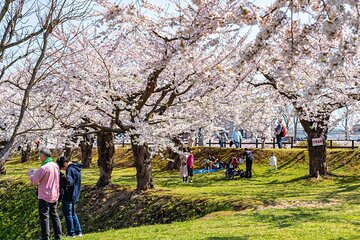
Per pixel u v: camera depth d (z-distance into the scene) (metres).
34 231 19.11
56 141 17.02
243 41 13.21
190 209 15.66
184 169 23.45
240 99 20.44
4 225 20.70
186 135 30.64
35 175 9.04
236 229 9.76
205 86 16.03
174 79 15.32
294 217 11.03
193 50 11.80
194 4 9.20
